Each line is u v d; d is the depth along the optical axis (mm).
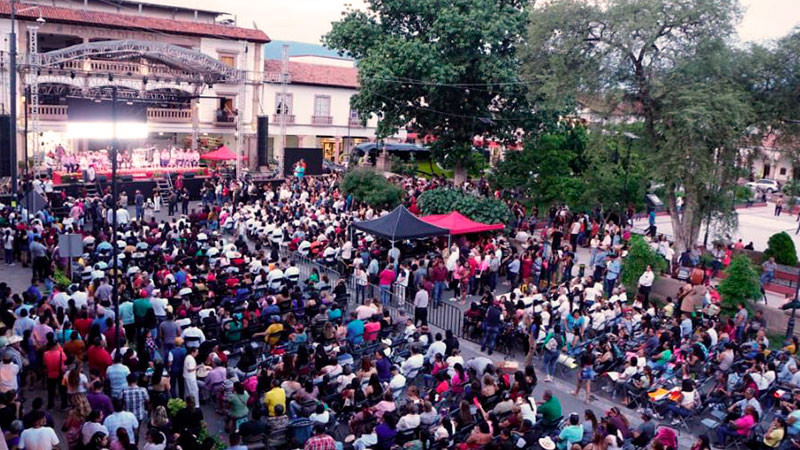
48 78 35906
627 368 15984
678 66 27688
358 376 14383
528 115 37406
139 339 15508
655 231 33938
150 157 41688
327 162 54812
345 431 13664
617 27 27766
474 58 36281
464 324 20391
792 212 52625
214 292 18516
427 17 37562
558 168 36500
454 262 24328
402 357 16734
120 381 12500
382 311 18484
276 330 16078
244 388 13172
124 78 39094
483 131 39719
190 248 22344
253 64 51062
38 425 10109
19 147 39969
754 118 27406
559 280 25000
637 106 29297
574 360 18047
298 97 54625
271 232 26953
